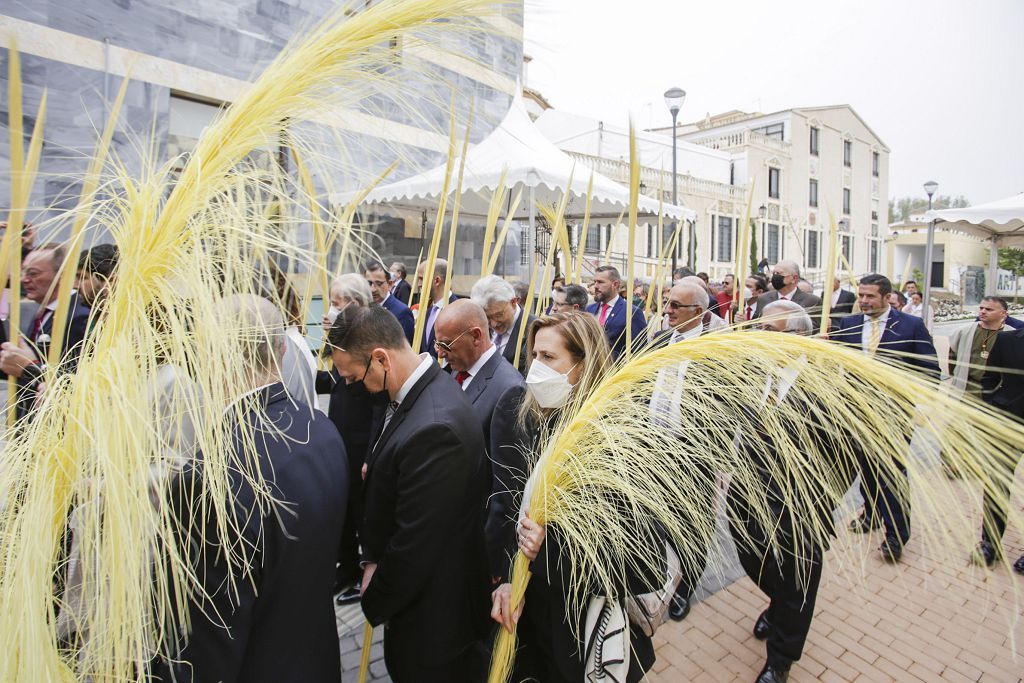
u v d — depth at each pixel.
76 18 5.21
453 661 1.72
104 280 0.81
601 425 1.21
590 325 1.63
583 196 5.79
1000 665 2.36
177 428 0.73
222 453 0.77
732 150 26.36
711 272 23.00
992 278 8.41
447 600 1.60
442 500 1.53
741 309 2.47
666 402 1.17
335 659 1.30
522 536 1.41
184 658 1.00
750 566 2.18
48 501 0.72
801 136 28.38
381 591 1.58
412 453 1.55
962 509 0.77
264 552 1.09
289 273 0.81
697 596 2.95
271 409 1.20
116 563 0.69
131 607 0.69
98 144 0.81
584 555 1.30
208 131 0.77
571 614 1.43
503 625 1.51
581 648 1.43
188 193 0.73
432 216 8.48
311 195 0.80
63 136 5.14
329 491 1.25
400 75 0.85
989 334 3.96
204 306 0.70
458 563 1.61
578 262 2.79
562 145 20.77
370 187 0.89
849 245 31.56
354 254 0.84
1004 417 0.69
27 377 0.87
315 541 1.19
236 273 0.74
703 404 1.13
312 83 0.78
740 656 2.49
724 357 1.04
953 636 2.52
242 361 0.77
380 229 7.96
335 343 1.68
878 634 2.57
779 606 2.18
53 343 0.79
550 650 1.60
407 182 5.17
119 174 0.78
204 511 0.85
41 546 0.71
